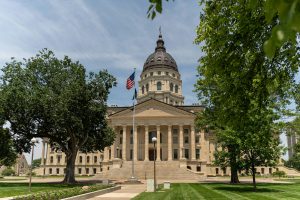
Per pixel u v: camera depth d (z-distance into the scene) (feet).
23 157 541.34
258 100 38.63
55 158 391.65
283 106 112.37
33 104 140.05
